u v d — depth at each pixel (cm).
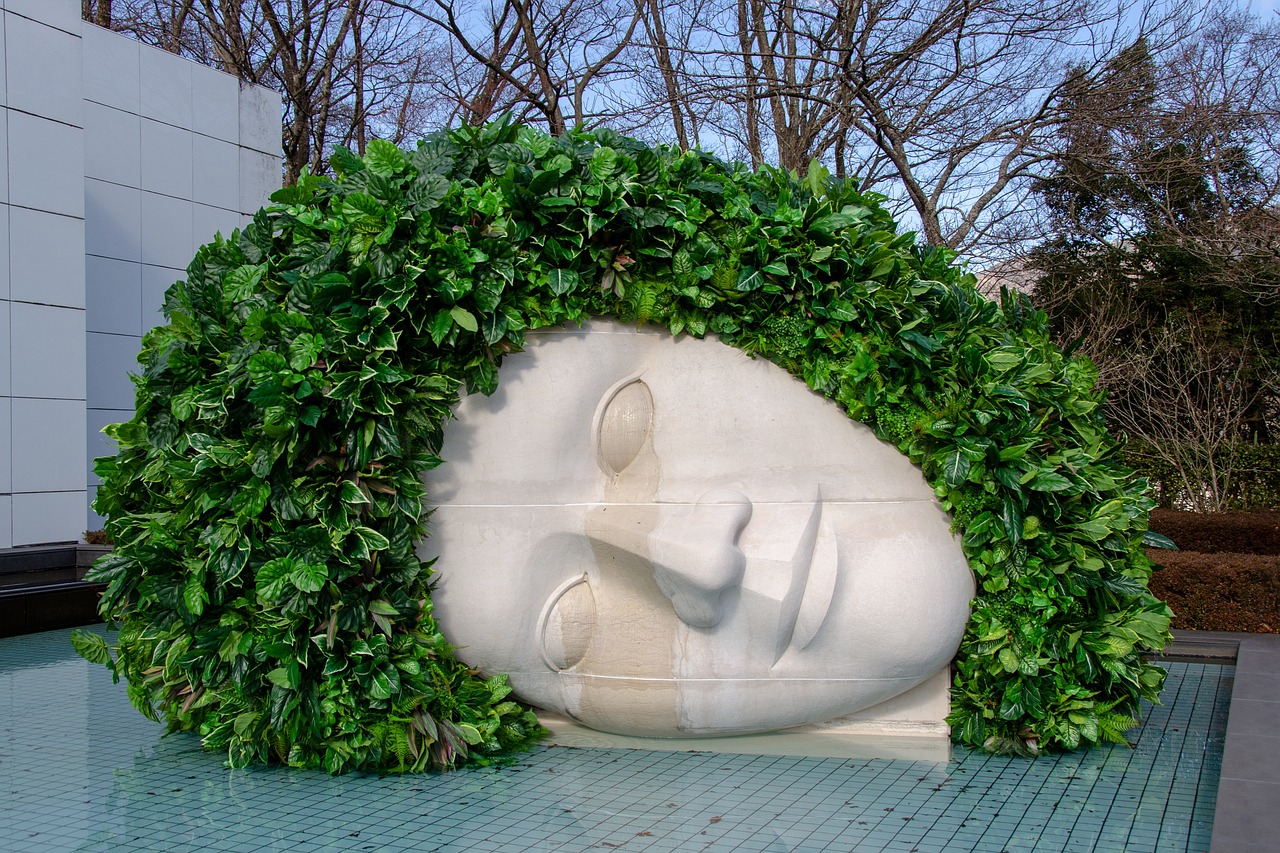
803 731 437
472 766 401
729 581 391
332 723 380
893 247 436
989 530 412
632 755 418
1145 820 349
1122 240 1753
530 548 404
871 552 406
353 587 374
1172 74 1448
